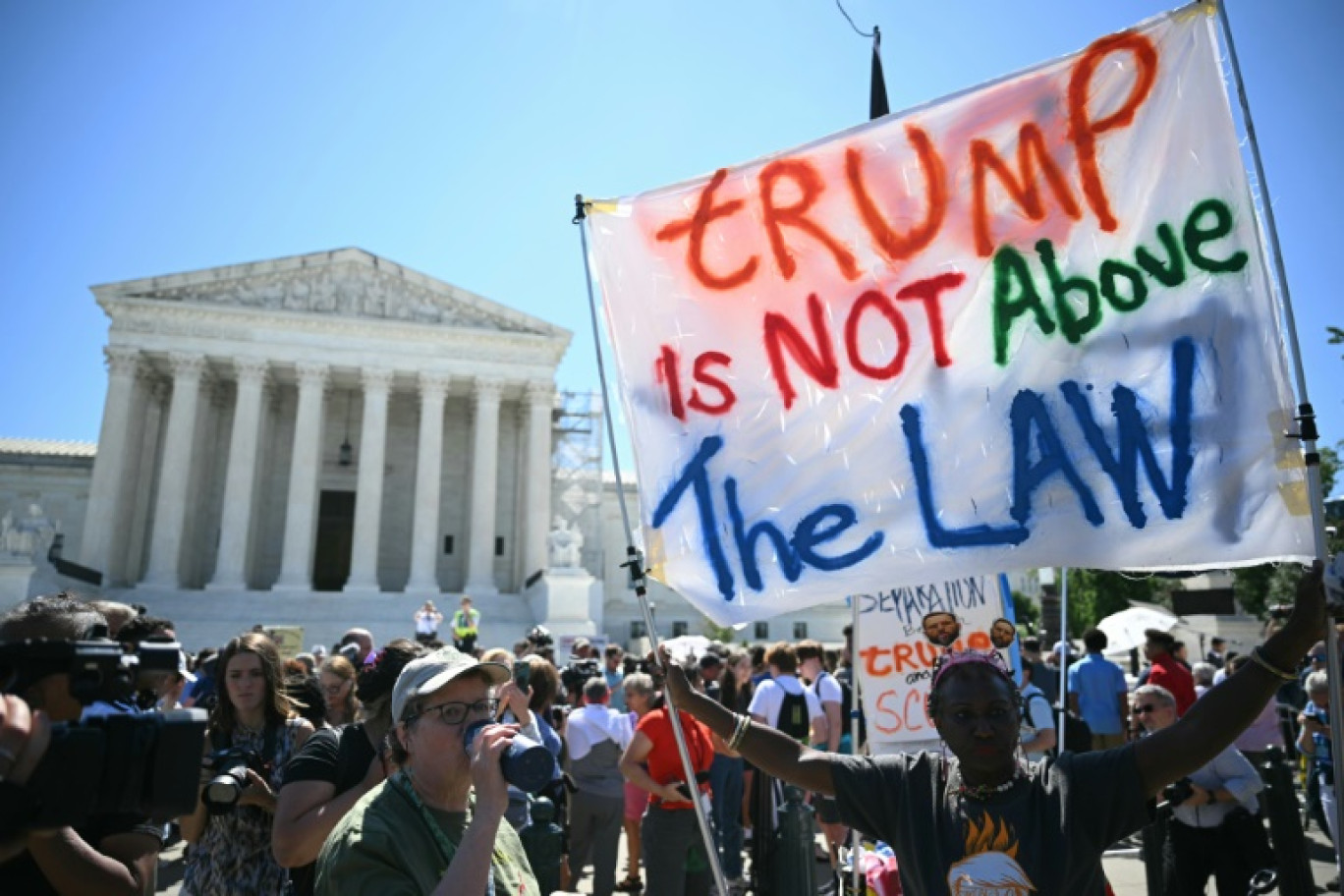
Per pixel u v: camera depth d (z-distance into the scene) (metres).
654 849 8.02
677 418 4.76
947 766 3.42
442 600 49.47
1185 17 4.44
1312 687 10.52
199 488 52.38
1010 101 4.69
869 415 4.58
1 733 2.29
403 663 4.76
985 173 4.66
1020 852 3.07
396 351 53.47
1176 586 40.31
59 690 2.86
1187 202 4.33
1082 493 4.22
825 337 4.71
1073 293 4.43
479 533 52.00
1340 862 3.12
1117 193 4.45
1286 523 3.94
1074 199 4.51
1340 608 3.10
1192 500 4.06
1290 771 8.45
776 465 4.61
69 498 58.66
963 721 3.24
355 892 2.99
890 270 4.70
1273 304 4.13
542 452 54.31
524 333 55.16
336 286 54.12
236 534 48.84
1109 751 3.25
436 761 3.27
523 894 3.39
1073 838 3.07
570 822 9.21
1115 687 12.08
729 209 4.93
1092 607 45.38
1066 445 4.29
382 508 56.47
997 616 7.15
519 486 56.28
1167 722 7.58
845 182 4.84
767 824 8.32
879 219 4.76
